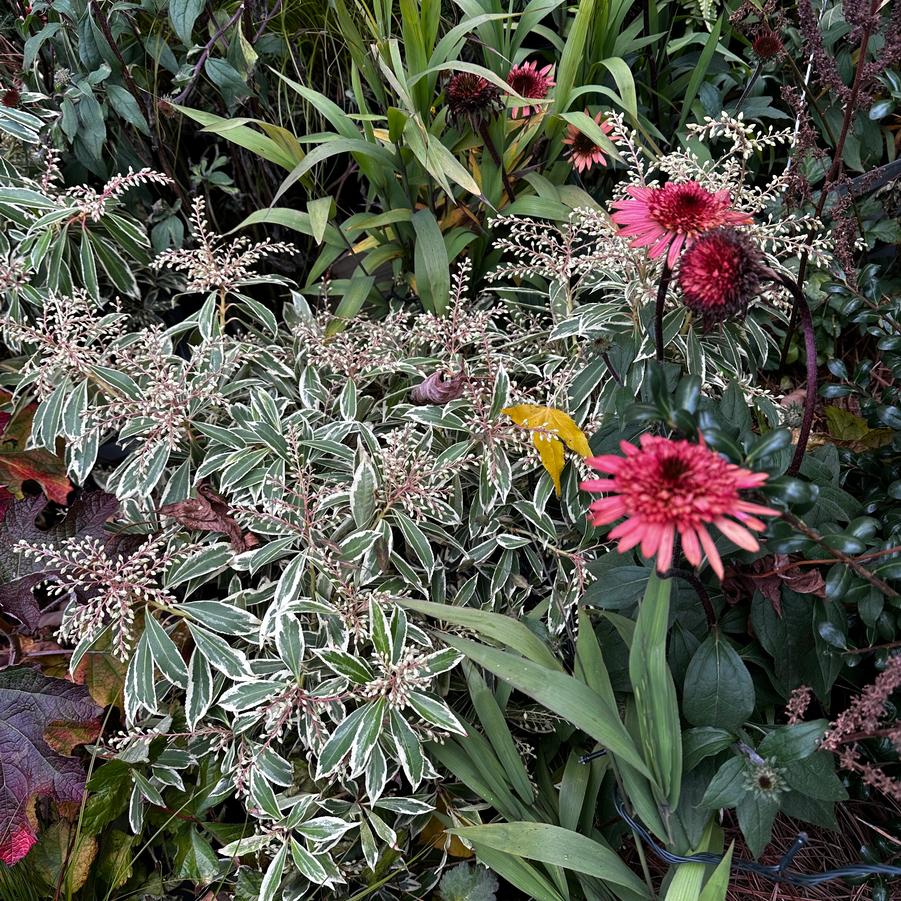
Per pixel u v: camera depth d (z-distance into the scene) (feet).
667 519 1.56
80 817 2.16
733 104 3.22
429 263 2.77
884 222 2.97
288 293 3.35
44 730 2.23
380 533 2.27
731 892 2.28
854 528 1.92
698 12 3.25
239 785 2.16
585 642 2.17
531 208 2.83
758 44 2.86
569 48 2.76
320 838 2.11
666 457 1.59
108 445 2.86
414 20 2.69
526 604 2.56
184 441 2.56
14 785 2.18
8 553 2.36
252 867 2.26
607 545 2.46
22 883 2.18
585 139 2.94
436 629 2.34
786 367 3.11
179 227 3.10
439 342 2.65
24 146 2.99
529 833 2.05
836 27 3.06
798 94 2.96
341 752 2.08
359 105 2.93
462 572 2.52
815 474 2.19
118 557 2.40
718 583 2.18
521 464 2.53
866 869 1.99
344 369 2.62
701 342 2.59
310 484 2.41
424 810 2.17
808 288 2.91
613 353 2.49
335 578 2.27
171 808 2.27
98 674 2.29
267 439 2.42
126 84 2.96
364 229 2.99
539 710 2.41
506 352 2.83
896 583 2.07
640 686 1.94
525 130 3.00
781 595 2.12
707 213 1.96
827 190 2.47
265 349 2.71
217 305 3.03
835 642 2.02
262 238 3.41
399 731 2.11
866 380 2.63
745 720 2.03
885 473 2.47
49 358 2.51
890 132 3.25
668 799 1.98
